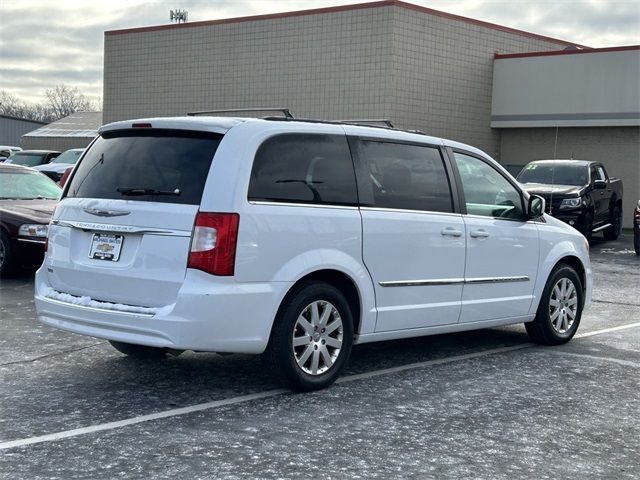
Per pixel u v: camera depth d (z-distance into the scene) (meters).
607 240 21.50
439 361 7.54
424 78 24.42
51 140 41.53
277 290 6.01
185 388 6.38
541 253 8.16
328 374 6.43
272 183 6.07
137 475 4.58
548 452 5.12
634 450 5.21
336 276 6.53
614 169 25.17
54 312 6.38
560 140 26.00
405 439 5.30
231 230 5.78
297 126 6.34
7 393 6.17
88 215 6.26
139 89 29.38
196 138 6.10
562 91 25.33
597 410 6.05
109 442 5.11
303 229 6.16
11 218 11.87
